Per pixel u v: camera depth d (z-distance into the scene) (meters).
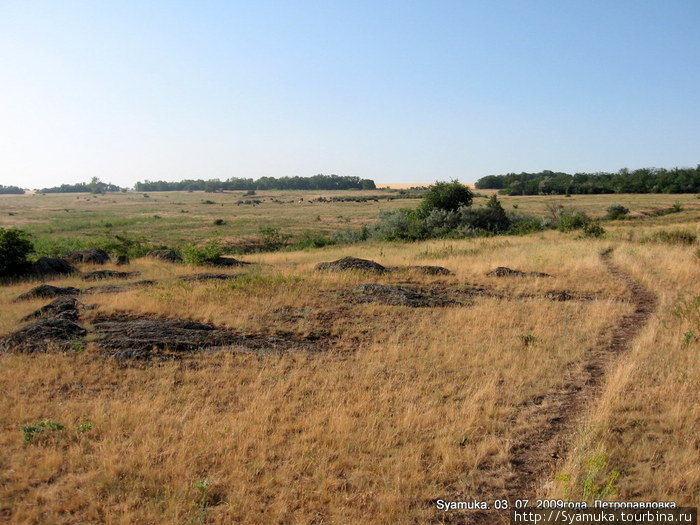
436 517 4.11
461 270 16.48
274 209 97.56
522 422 5.74
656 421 5.61
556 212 46.50
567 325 9.91
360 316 10.73
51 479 4.60
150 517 4.01
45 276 16.89
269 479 4.55
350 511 4.12
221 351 8.18
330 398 6.41
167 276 16.66
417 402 6.27
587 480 4.23
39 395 6.44
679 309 10.15
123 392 6.59
